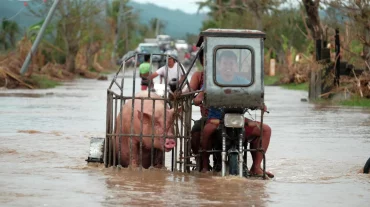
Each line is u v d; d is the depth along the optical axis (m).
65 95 34.53
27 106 26.64
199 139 12.20
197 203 9.35
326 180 11.62
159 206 9.09
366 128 20.11
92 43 75.50
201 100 11.74
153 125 11.91
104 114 23.75
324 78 32.56
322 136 18.08
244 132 11.55
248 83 11.04
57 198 9.44
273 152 15.07
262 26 60.19
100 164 12.49
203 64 11.87
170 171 12.05
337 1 31.16
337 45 32.19
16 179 10.86
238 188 10.52
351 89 31.59
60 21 60.62
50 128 18.88
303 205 9.44
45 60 59.78
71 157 13.65
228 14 69.75
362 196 10.13
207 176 11.55
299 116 23.89
